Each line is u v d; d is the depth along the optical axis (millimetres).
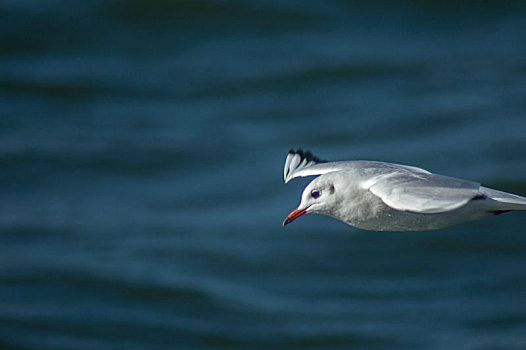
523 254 16438
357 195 8148
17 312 14953
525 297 15094
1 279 16016
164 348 14133
